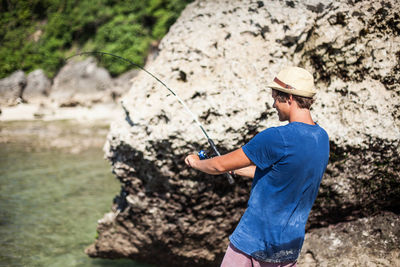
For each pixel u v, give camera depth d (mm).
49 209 5258
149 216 3482
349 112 3043
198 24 3580
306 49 3184
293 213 1868
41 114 15844
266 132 1837
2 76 21312
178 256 3619
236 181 3188
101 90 19688
